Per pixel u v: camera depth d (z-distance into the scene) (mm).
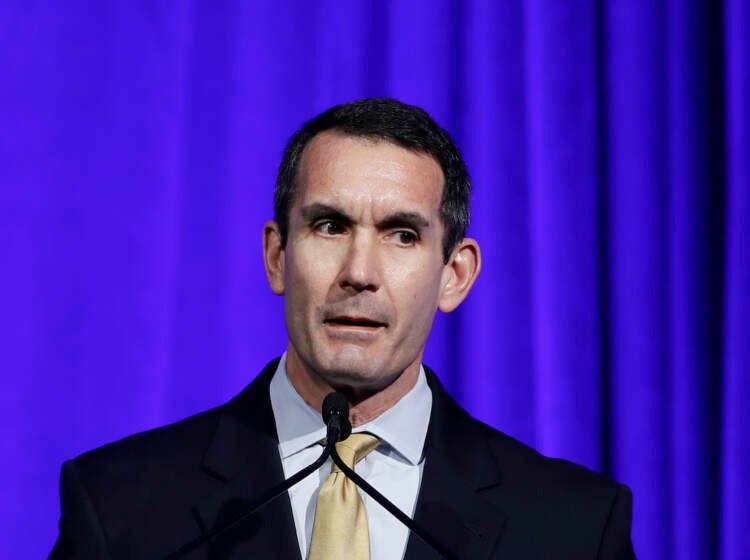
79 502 4594
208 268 7664
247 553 4457
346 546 4203
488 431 5246
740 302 7629
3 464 7242
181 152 7660
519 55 8016
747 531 7488
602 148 7957
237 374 7617
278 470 4711
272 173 7793
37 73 7508
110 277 7492
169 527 4523
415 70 7992
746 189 7703
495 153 7957
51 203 7453
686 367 7770
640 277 7812
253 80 7824
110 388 7426
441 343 7879
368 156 4555
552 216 7910
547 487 4883
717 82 7957
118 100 7605
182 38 7723
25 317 7352
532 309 7797
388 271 4508
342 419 4082
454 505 4707
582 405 7789
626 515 4863
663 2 8008
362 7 8008
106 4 7656
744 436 7539
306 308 4504
